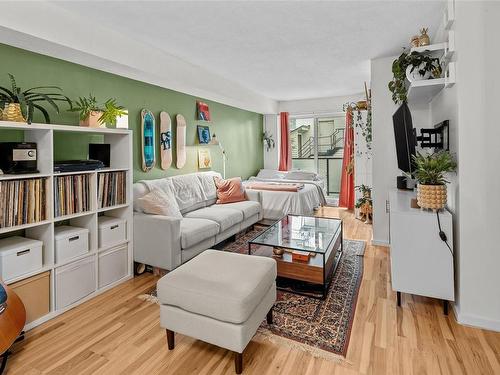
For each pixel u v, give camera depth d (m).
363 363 1.68
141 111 3.62
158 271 2.94
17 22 2.05
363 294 2.49
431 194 2.15
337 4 2.33
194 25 2.66
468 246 2.03
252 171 6.49
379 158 3.70
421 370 1.62
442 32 2.61
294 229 3.15
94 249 2.50
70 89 2.81
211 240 3.33
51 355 1.76
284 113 6.59
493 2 1.92
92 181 2.48
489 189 1.97
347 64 3.86
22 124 1.96
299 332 1.97
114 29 2.73
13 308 1.71
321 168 6.94
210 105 5.01
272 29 2.76
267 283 1.85
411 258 2.19
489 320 1.99
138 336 1.95
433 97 2.99
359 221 5.05
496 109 1.93
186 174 4.25
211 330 1.63
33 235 2.24
